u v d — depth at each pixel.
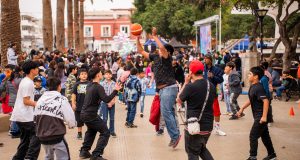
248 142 9.93
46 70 13.55
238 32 53.09
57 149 6.34
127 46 38.28
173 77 8.97
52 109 6.25
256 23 23.69
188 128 6.42
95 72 8.22
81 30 49.16
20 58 16.41
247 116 13.73
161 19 52.50
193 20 50.31
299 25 19.53
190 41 58.22
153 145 9.70
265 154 8.85
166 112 8.99
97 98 8.15
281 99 17.91
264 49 32.00
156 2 54.19
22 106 7.72
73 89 10.05
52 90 6.45
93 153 8.20
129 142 10.04
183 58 27.22
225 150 9.16
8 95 11.42
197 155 6.59
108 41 83.62
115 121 13.15
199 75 6.59
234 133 10.98
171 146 9.28
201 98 6.45
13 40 18.20
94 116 8.15
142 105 13.93
